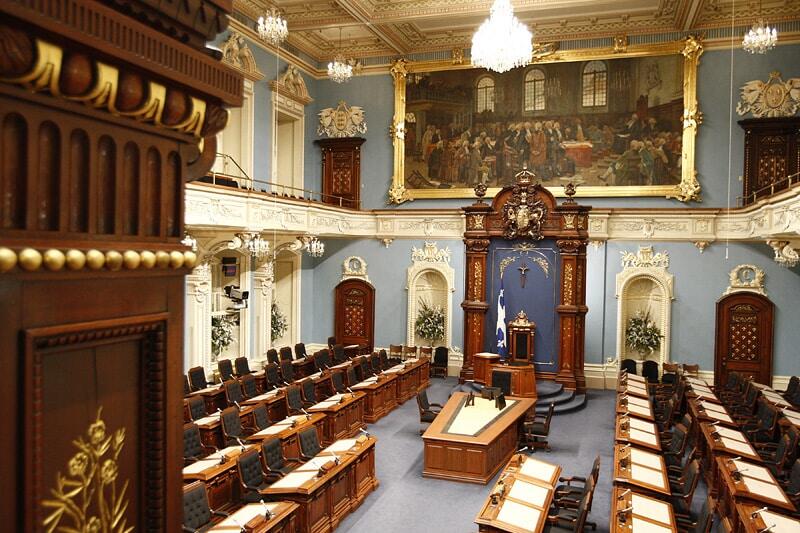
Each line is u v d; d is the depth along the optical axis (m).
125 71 1.47
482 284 19.45
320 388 15.87
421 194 22.41
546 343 18.92
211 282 18.31
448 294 21.81
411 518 10.15
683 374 17.64
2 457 1.30
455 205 22.23
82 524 1.50
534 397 16.73
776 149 19.33
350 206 23.08
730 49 19.61
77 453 1.49
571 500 9.58
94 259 1.45
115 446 1.61
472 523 9.97
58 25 1.28
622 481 8.97
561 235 18.47
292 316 22.41
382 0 18.80
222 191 14.08
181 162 1.80
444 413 13.57
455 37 21.89
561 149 21.20
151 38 1.51
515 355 18.16
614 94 20.69
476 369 18.36
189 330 16.39
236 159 19.16
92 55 1.39
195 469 9.26
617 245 20.23
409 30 21.36
